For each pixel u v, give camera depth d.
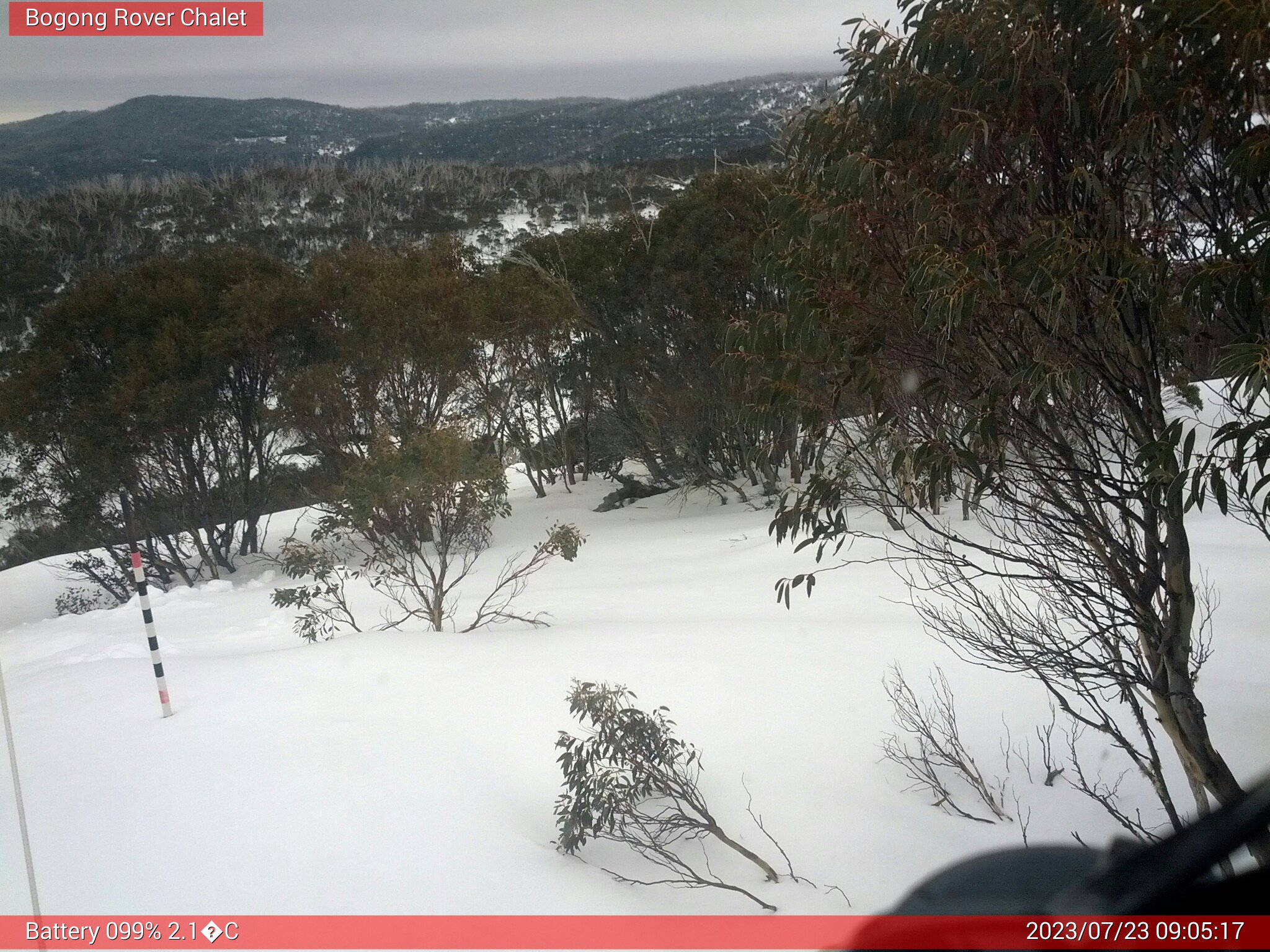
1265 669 7.30
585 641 8.89
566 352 24.89
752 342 4.45
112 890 4.29
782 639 8.63
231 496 21.12
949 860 4.93
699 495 22.78
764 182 18.95
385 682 7.68
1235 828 2.42
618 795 5.02
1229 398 3.54
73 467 19.73
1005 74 3.62
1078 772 5.46
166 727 6.68
